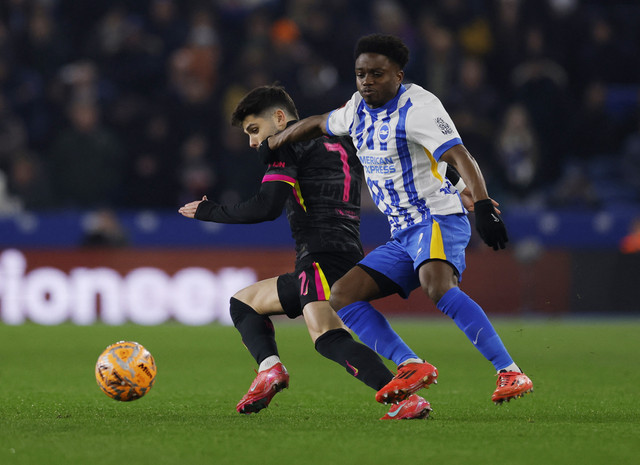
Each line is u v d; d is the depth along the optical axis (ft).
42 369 89.35
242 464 39.73
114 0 209.46
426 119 55.31
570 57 209.56
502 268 168.35
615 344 120.57
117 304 160.86
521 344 119.55
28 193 175.22
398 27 199.31
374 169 57.88
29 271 160.97
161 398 68.39
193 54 189.47
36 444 44.14
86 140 177.06
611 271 168.45
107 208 178.60
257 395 58.59
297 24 200.75
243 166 181.47
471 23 205.16
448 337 131.03
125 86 196.44
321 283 59.57
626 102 212.02
